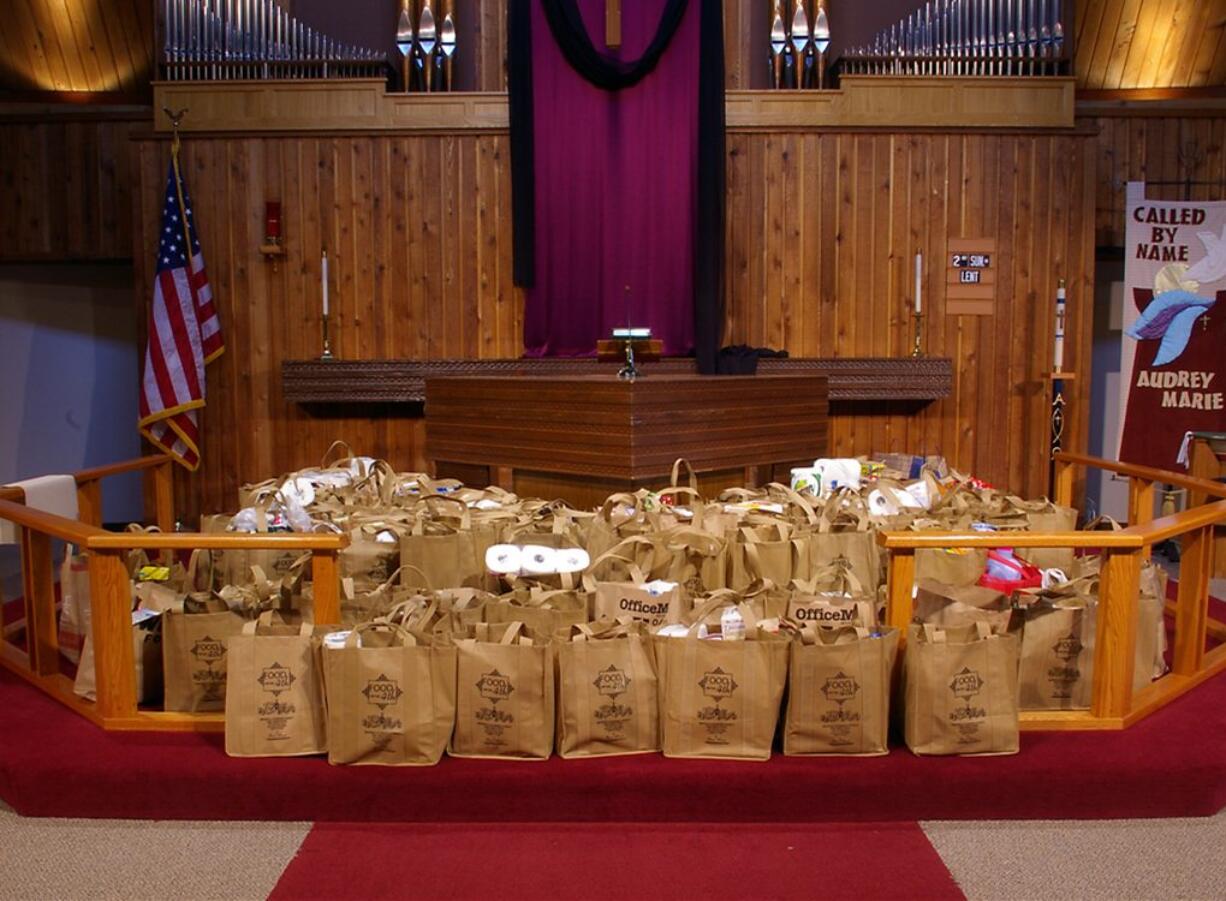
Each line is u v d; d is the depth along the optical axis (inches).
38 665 139.8
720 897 95.7
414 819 109.5
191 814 110.7
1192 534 137.3
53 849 104.9
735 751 110.8
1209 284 275.3
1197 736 119.0
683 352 283.6
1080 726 121.0
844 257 282.4
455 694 110.9
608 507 154.1
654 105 279.9
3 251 305.4
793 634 114.5
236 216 280.5
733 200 281.6
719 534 147.0
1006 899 96.0
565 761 111.0
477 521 155.7
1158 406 279.1
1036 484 284.4
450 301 283.3
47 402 343.0
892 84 279.0
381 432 286.2
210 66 280.4
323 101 279.4
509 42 274.8
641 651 112.3
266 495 169.9
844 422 286.2
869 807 109.7
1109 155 298.2
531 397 208.5
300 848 104.5
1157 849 105.4
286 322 282.5
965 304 282.5
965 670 111.0
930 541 117.5
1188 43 305.1
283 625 116.0
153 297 269.4
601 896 95.8
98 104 325.7
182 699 122.6
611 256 282.5
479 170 281.0
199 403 264.8
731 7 292.4
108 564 120.7
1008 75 280.8
